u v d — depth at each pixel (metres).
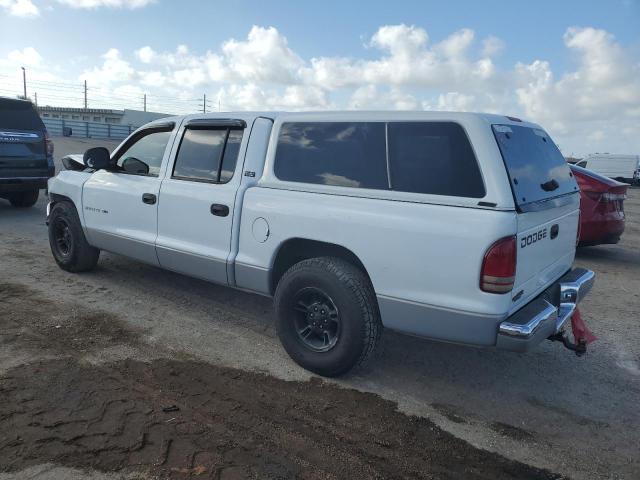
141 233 5.05
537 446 3.19
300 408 3.44
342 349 3.67
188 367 3.90
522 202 3.20
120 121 67.56
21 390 3.39
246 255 4.20
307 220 3.78
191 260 4.59
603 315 5.58
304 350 3.91
